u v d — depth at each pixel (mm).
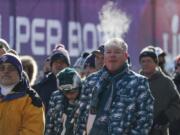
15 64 8586
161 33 23094
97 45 21156
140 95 9273
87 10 20938
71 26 20516
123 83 9344
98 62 11859
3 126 8547
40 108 8641
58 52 12078
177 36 23875
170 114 12383
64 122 10594
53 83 11961
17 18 19078
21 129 8570
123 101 9273
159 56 14703
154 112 12328
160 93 12414
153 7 22797
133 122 9289
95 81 9570
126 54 9461
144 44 22391
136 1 22234
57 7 20172
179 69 14500
